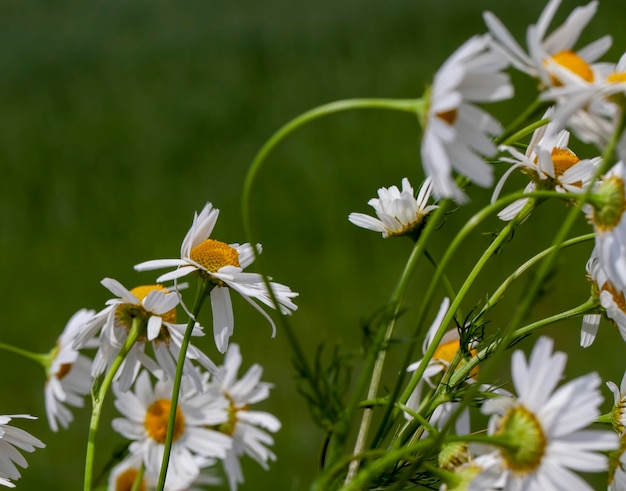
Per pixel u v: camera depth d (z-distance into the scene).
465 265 1.75
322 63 3.29
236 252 0.56
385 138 2.42
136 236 2.23
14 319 1.93
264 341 1.61
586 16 0.48
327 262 1.87
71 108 3.26
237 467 0.64
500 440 0.47
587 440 0.47
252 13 4.24
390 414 0.50
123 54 3.83
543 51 0.48
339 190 2.16
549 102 0.47
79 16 4.64
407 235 0.58
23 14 4.70
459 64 0.47
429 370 0.58
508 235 0.54
